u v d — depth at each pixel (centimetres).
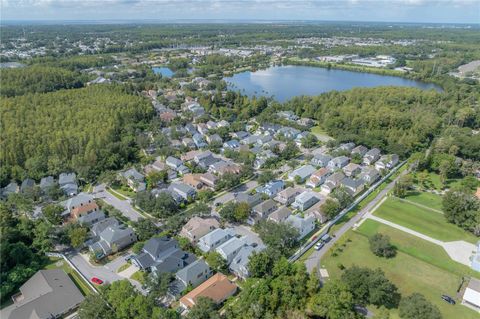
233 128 18212
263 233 8906
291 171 13675
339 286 6806
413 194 11844
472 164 13062
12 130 14050
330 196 11338
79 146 13850
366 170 13200
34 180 12306
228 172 12425
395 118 17188
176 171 13450
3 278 7431
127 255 8650
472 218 9656
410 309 6406
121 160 13962
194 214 10069
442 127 17775
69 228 9006
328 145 15975
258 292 6662
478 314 6919
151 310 6444
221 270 8169
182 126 18512
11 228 8794
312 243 9069
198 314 6294
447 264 8400
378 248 8569
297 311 6525
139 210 10800
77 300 7025
